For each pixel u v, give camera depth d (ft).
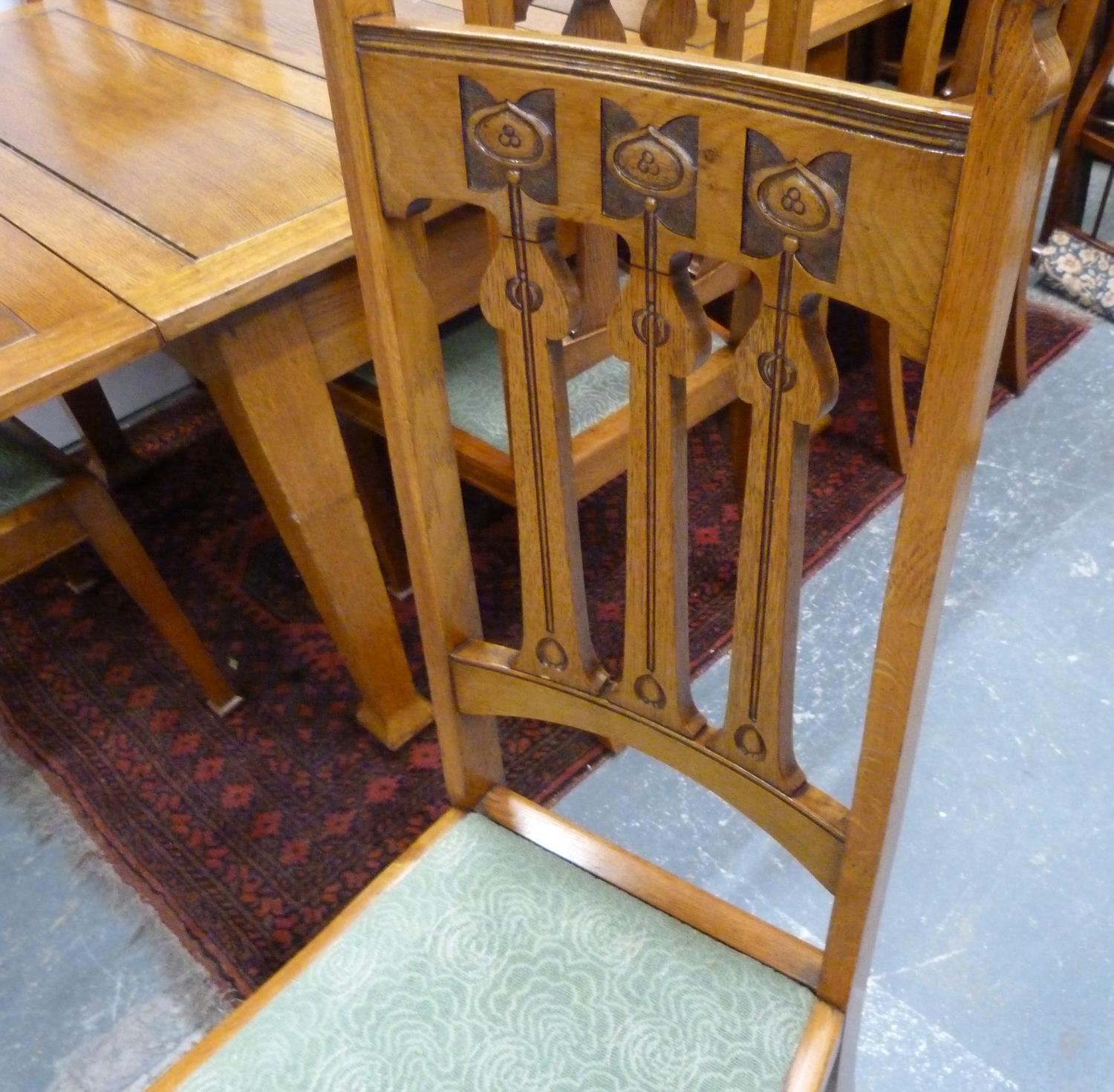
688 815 4.18
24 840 4.38
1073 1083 3.33
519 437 2.01
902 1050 3.44
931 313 1.37
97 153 3.67
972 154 1.22
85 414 5.84
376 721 4.59
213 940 3.94
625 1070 2.14
